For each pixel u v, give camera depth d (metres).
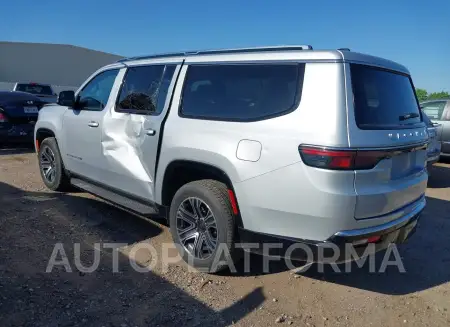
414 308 3.28
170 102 3.80
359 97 2.95
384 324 3.04
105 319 2.86
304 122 2.88
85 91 5.08
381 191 2.93
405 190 3.23
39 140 6.05
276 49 3.34
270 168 2.97
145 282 3.41
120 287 3.30
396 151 3.06
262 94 3.19
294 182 2.87
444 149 9.94
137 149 4.07
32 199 5.34
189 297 3.23
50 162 5.73
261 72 3.25
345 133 2.77
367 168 2.84
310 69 2.99
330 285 3.58
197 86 3.65
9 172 6.95
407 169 3.34
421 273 3.90
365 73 3.09
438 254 4.37
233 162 3.15
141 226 4.64
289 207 2.92
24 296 3.04
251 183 3.07
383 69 3.35
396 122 3.29
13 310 2.85
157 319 2.91
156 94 4.00
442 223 5.39
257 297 3.31
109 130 4.42
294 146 2.87
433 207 6.16
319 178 2.78
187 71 3.78
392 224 3.09
